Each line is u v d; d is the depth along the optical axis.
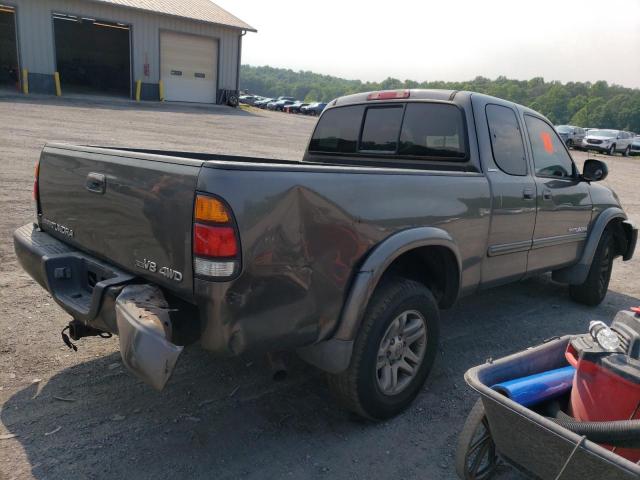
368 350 3.00
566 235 4.88
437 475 2.85
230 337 2.45
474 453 2.74
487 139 3.96
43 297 4.68
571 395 2.56
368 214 2.93
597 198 5.29
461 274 3.68
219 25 32.81
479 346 4.48
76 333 3.21
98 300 2.69
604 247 5.51
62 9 27.62
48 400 3.22
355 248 2.88
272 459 2.86
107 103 27.55
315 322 2.77
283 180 2.53
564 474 2.17
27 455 2.73
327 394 3.54
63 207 3.31
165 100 32.41
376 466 2.88
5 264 5.38
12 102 22.95
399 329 3.23
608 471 1.99
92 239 3.06
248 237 2.40
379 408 3.19
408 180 3.19
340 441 3.07
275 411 3.30
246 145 17.42
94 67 37.88
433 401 3.59
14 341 3.88
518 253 4.31
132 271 2.79
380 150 4.48
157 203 2.56
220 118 27.14
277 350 2.68
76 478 2.60
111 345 3.97
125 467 2.71
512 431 2.34
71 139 14.29
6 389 3.29
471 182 3.68
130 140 15.41
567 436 2.08
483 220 3.79
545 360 2.89
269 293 2.53
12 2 26.17
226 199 2.34
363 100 4.62
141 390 3.41
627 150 33.75
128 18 29.66
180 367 3.75
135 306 2.47
